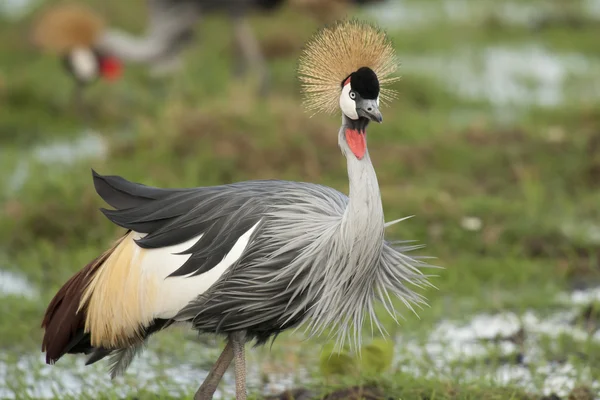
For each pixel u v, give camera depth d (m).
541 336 9.34
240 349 7.12
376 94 6.64
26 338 9.64
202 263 6.84
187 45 19.56
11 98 18.44
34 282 11.15
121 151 14.77
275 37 21.61
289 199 7.04
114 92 18.77
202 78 19.77
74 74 18.30
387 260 7.08
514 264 11.13
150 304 6.91
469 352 9.15
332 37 6.89
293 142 14.38
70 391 8.52
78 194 12.79
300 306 6.93
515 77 20.56
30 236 12.14
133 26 24.42
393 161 14.21
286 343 9.43
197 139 14.61
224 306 6.89
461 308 10.28
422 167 14.21
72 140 16.92
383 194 12.65
